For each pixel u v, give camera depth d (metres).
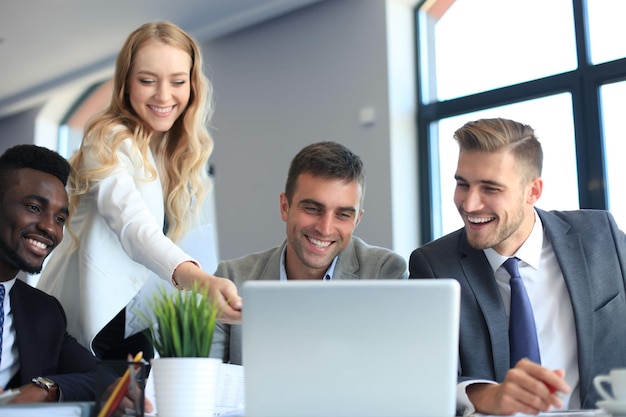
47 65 6.69
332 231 2.14
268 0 5.46
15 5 5.50
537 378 1.40
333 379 1.18
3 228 1.81
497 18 4.95
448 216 4.99
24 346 1.75
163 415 1.27
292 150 5.42
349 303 1.19
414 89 5.16
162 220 2.26
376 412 1.18
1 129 7.93
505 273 2.03
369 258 2.29
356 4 5.24
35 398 1.50
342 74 5.24
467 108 4.97
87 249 2.12
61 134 7.71
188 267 1.82
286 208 2.27
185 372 1.27
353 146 5.12
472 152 1.95
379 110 5.02
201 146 2.38
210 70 6.05
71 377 1.59
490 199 1.94
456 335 1.18
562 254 2.00
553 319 1.98
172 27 2.27
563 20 4.64
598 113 4.44
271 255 2.34
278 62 5.62
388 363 1.18
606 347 1.91
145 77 2.20
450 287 1.18
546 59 4.69
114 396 1.21
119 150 2.18
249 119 5.73
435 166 5.07
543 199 4.58
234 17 5.71
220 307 1.62
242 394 1.65
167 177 2.35
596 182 4.39
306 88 5.42
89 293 2.10
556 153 4.57
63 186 1.91
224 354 2.20
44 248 1.86
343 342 1.18
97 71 6.69
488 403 1.47
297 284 1.19
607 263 2.01
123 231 2.00
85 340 2.09
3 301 1.79
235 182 5.73
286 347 1.19
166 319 1.31
